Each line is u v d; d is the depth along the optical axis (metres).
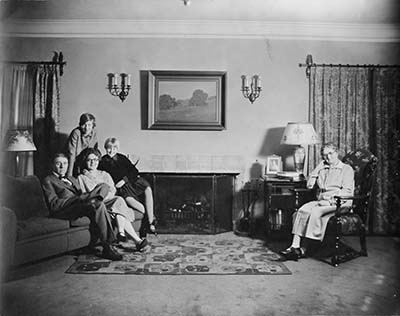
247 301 2.85
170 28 4.84
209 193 4.70
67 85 4.87
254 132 4.93
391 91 4.80
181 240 4.44
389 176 4.78
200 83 4.88
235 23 4.78
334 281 3.23
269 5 4.28
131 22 4.79
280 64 4.88
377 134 4.80
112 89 4.91
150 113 4.88
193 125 4.89
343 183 4.00
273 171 4.79
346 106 4.82
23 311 2.67
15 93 4.78
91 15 4.61
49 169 4.79
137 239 3.99
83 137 4.65
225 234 4.73
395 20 4.62
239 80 4.91
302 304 2.81
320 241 3.80
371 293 3.00
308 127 4.52
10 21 4.68
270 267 3.54
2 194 3.60
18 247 3.27
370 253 3.99
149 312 2.67
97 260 3.68
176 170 4.93
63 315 2.61
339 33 4.81
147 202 4.49
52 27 4.80
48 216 3.71
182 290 3.03
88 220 3.74
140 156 4.93
